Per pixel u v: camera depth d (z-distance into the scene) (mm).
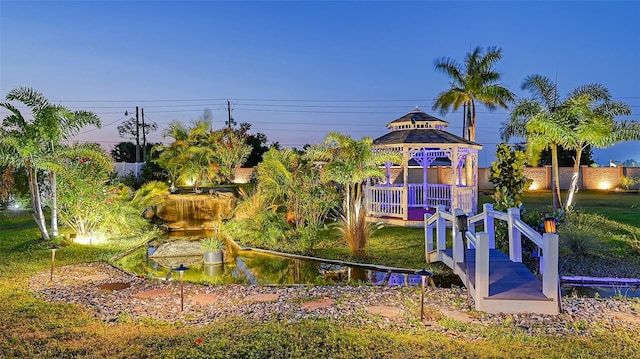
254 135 38500
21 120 11508
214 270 10023
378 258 10602
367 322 5793
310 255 11180
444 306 6508
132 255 11602
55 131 11641
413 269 9477
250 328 5477
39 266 9391
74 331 5449
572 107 16000
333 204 12875
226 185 22547
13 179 12898
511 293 6391
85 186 12375
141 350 4754
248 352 4637
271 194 14211
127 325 5812
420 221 15102
